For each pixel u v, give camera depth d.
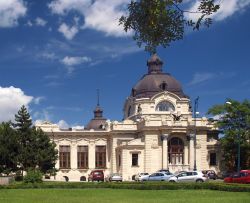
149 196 40.34
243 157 97.88
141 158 103.75
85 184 56.16
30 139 87.44
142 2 16.03
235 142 94.62
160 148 103.06
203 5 15.46
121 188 54.09
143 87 116.56
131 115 117.75
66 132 114.69
